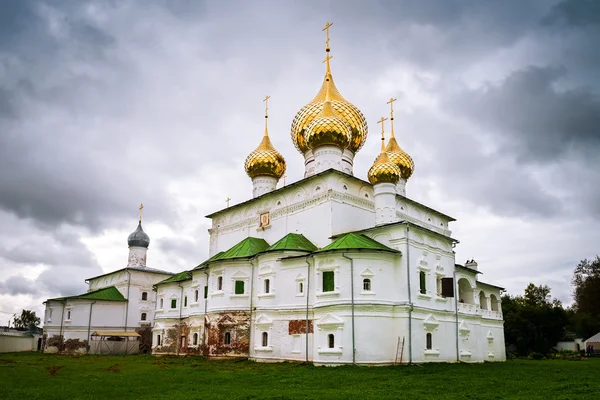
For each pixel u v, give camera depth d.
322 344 35.03
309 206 43.47
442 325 39.66
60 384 23.84
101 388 22.14
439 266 40.81
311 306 37.06
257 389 21.67
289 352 37.53
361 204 44.38
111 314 64.00
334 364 33.94
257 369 32.25
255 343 39.59
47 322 65.62
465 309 44.34
